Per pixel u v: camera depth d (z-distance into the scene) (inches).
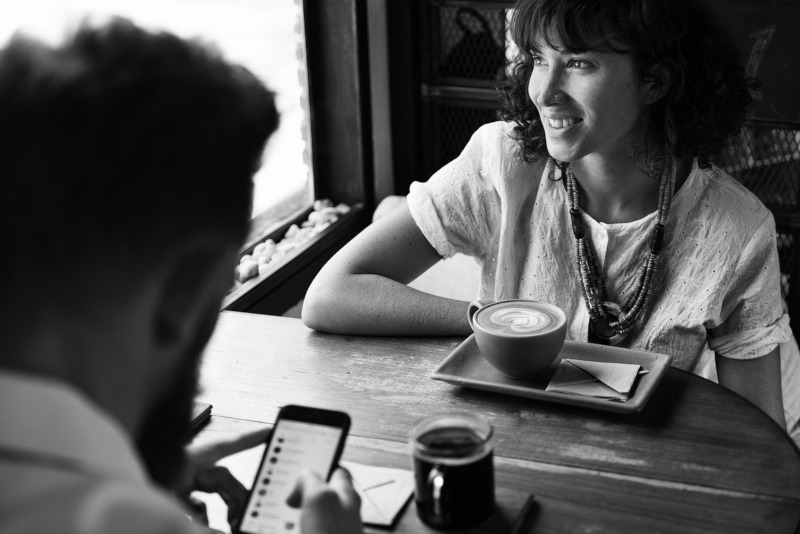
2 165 17.4
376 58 107.9
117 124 17.8
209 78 19.5
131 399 19.9
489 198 67.7
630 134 62.0
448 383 51.6
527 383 50.0
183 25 84.7
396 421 47.8
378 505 39.7
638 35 56.9
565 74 58.9
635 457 43.9
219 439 40.0
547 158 66.4
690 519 39.2
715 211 62.7
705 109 61.1
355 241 66.6
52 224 17.5
